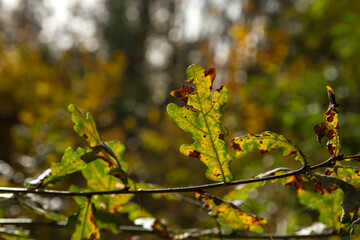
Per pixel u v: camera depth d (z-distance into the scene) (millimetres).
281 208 2963
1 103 6352
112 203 1154
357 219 735
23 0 12562
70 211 2746
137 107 10797
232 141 860
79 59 9383
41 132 4199
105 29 14086
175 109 841
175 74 10859
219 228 1177
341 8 5816
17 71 6836
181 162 6316
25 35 12094
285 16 7352
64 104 6875
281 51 5953
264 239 1177
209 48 7289
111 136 7895
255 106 5172
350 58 3938
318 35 6172
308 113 3529
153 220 1221
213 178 869
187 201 1255
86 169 1105
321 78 3973
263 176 891
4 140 4348
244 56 6438
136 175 6430
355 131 2969
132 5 15367
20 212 2234
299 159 849
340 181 778
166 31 12781
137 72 13492
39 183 957
